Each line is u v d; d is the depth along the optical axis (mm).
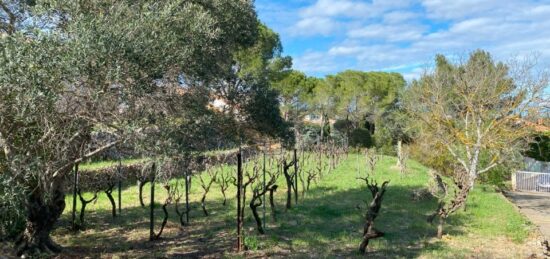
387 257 9695
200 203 15906
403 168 24516
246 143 15836
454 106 23312
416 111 23312
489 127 20203
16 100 5605
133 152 7465
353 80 48156
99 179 18109
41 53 5484
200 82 9555
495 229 12961
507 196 24500
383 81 47438
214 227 12156
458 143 22703
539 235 12602
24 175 6387
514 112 20625
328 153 29500
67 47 5617
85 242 10508
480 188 21969
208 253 9695
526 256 10336
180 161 7914
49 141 6414
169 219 13273
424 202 16312
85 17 5867
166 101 7250
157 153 6477
